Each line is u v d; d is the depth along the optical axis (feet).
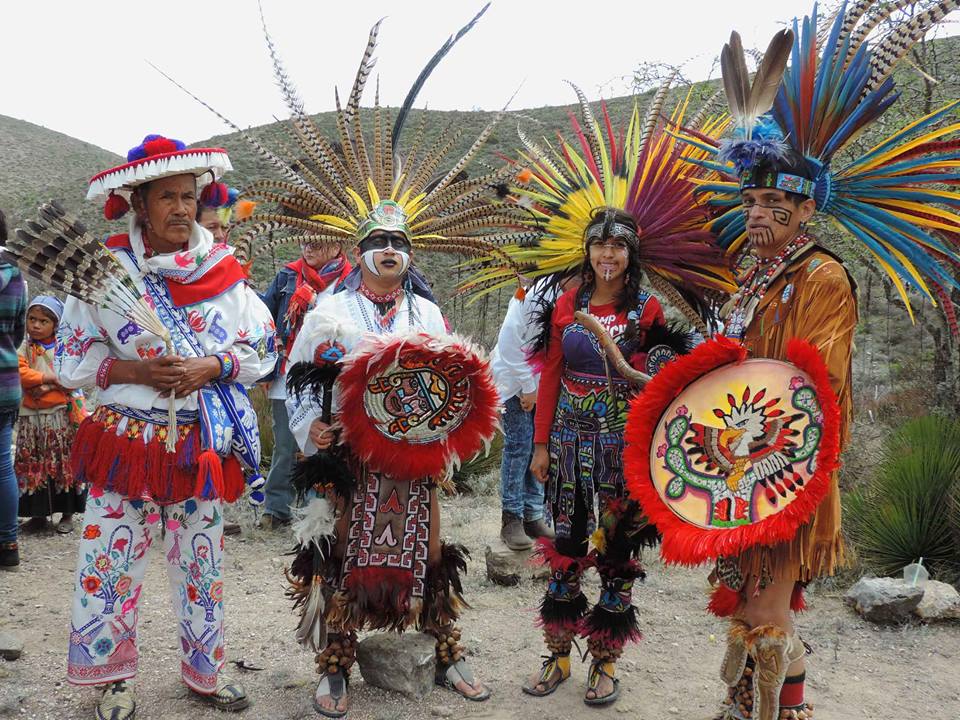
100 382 10.41
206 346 10.68
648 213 11.59
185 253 10.64
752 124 9.51
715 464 9.29
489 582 16.28
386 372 10.56
